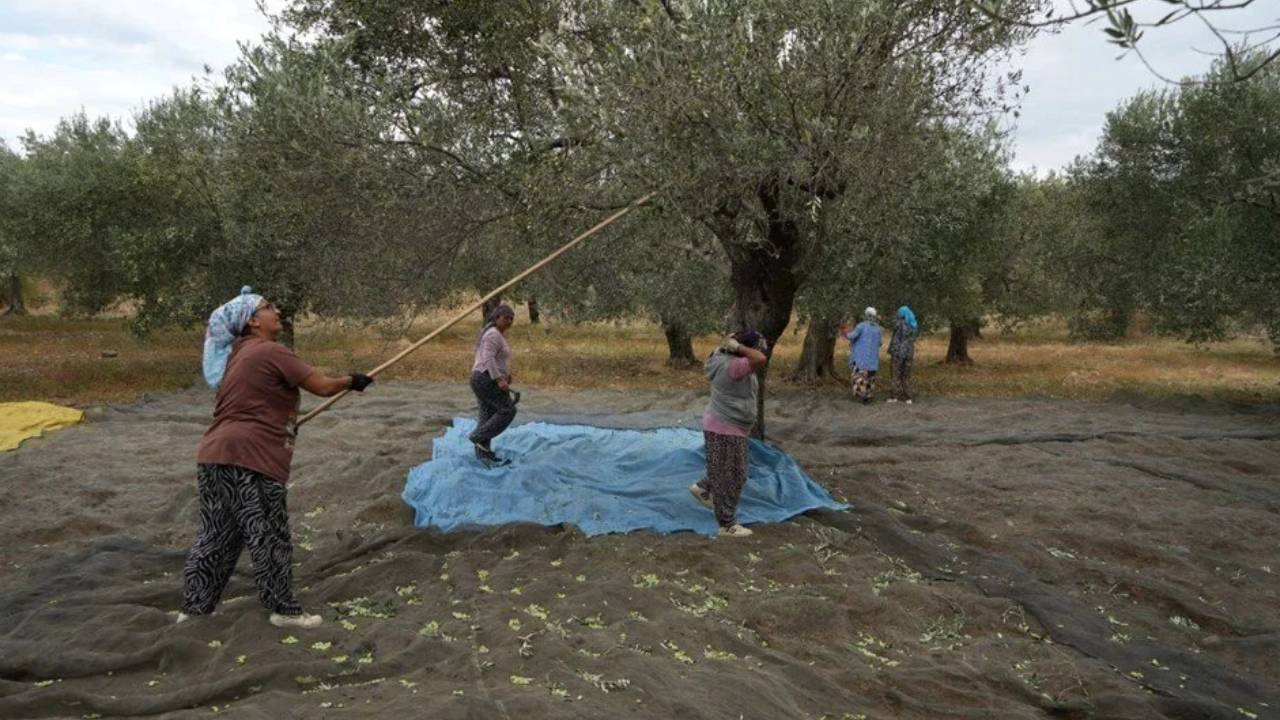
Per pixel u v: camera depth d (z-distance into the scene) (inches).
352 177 335.9
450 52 339.9
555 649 173.0
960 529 277.7
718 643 187.0
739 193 266.7
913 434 447.5
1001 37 263.9
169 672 165.8
